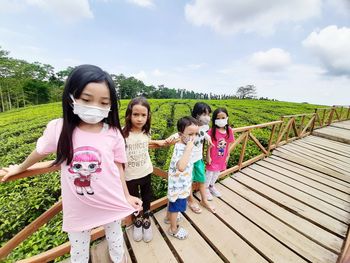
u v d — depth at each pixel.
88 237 1.65
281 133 7.19
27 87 53.56
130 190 2.21
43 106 28.88
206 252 2.35
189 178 2.41
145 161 2.27
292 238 2.70
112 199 1.52
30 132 11.25
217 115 3.12
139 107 2.01
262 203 3.49
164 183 4.71
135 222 2.42
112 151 1.49
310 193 3.96
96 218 1.52
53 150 1.38
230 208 3.26
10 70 48.56
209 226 2.79
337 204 3.62
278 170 5.03
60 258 2.92
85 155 1.35
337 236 2.82
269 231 2.80
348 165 5.96
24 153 7.16
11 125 15.13
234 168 4.69
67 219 1.49
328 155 6.79
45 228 3.47
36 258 1.97
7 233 3.78
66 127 1.30
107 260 2.16
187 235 2.58
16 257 2.94
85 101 1.25
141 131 2.22
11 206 4.13
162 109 19.69
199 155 2.87
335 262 2.36
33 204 4.22
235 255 2.36
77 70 1.25
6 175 1.51
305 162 5.61
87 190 1.42
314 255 2.44
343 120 15.44
